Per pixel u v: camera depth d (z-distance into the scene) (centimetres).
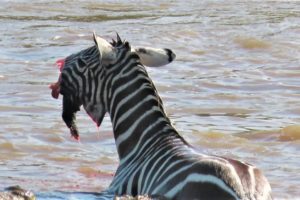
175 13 5522
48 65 3562
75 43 4250
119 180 1566
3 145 2177
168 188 1390
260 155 2144
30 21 5000
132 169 1547
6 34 4459
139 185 1498
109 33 4522
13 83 3109
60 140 2277
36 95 2897
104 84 1639
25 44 4134
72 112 1703
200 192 1329
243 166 1362
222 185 1317
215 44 4266
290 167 2005
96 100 1653
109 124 2477
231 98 2955
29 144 2206
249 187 1319
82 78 1667
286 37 4469
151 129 1573
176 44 4247
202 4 6069
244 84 3234
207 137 2297
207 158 1393
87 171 1977
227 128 2488
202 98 2952
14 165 2019
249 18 5259
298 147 2238
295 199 1703
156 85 3158
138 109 1594
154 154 1514
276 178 1883
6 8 5494
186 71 3516
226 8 5831
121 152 1603
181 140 1538
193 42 4312
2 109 2661
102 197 1559
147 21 5088
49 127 2397
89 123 2480
